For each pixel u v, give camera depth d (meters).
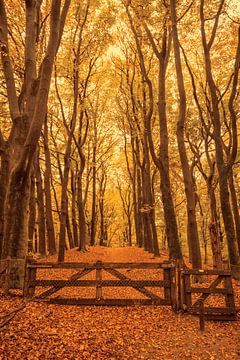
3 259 10.62
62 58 22.58
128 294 11.96
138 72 24.84
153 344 6.98
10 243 10.73
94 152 34.38
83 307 9.39
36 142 10.63
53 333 6.96
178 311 9.29
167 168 15.63
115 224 65.25
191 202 14.03
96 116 33.88
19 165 10.73
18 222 10.86
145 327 8.00
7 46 11.81
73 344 6.54
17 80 19.22
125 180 48.41
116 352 6.44
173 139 27.70
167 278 9.56
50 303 9.48
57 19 10.77
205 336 7.55
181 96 13.99
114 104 34.16
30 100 11.79
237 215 22.30
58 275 15.61
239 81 22.75
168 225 15.24
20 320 7.49
